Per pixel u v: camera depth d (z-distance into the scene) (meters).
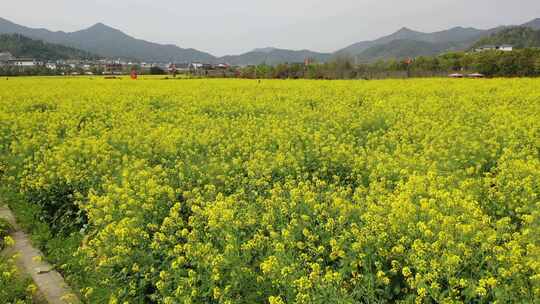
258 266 6.06
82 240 8.23
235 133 13.65
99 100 22.45
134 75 52.91
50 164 10.91
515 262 5.22
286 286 5.38
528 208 7.21
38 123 16.14
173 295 5.70
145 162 11.28
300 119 16.25
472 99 20.45
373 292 5.21
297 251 6.43
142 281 6.07
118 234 6.61
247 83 35.19
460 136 12.14
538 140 11.68
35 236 8.42
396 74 58.56
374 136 13.59
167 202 8.51
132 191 8.40
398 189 7.99
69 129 16.22
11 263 6.91
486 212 7.77
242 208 7.65
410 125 14.82
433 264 5.20
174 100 22.70
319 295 5.05
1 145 13.09
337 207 7.14
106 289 6.39
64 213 9.25
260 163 10.33
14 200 10.09
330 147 11.77
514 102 19.38
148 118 17.92
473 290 4.87
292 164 10.45
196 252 5.99
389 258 5.88
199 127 15.44
